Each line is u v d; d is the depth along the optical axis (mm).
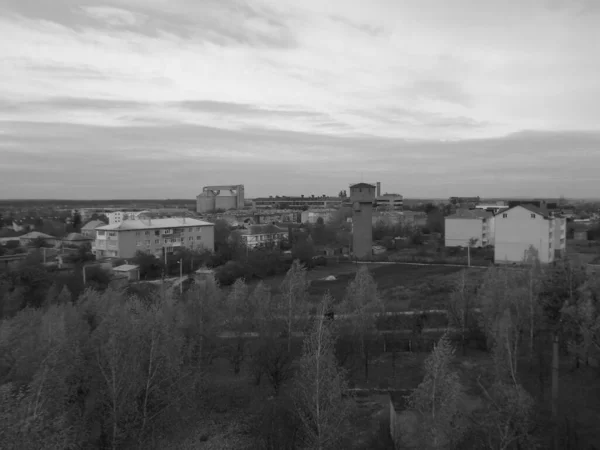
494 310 35156
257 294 38938
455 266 80250
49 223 152250
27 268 59281
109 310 30734
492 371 30781
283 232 120938
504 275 38875
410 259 87875
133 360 24406
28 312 35750
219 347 35719
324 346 24547
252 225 129375
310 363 23375
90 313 34469
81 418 23219
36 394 19906
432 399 19766
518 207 81188
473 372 32125
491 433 20984
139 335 25844
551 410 25469
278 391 32031
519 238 81125
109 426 23906
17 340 26219
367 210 95750
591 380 30328
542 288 36594
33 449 17859
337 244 112938
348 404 23312
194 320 34500
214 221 137375
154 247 92688
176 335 29625
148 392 25031
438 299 53312
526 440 21375
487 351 36844
